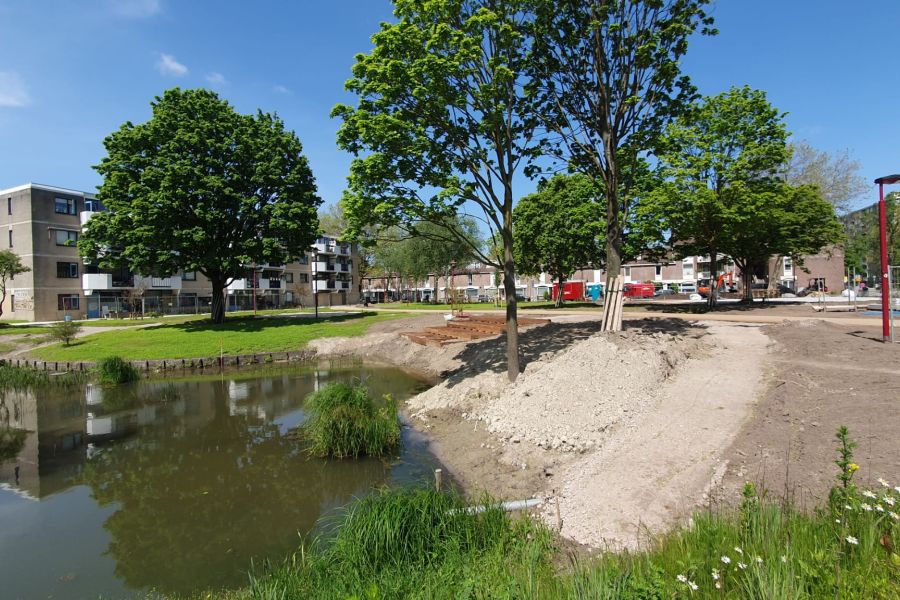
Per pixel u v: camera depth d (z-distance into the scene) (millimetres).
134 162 26203
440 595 4117
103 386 17031
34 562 5801
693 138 24031
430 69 8930
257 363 21047
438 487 6398
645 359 9750
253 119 29922
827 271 52688
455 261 49875
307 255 66875
